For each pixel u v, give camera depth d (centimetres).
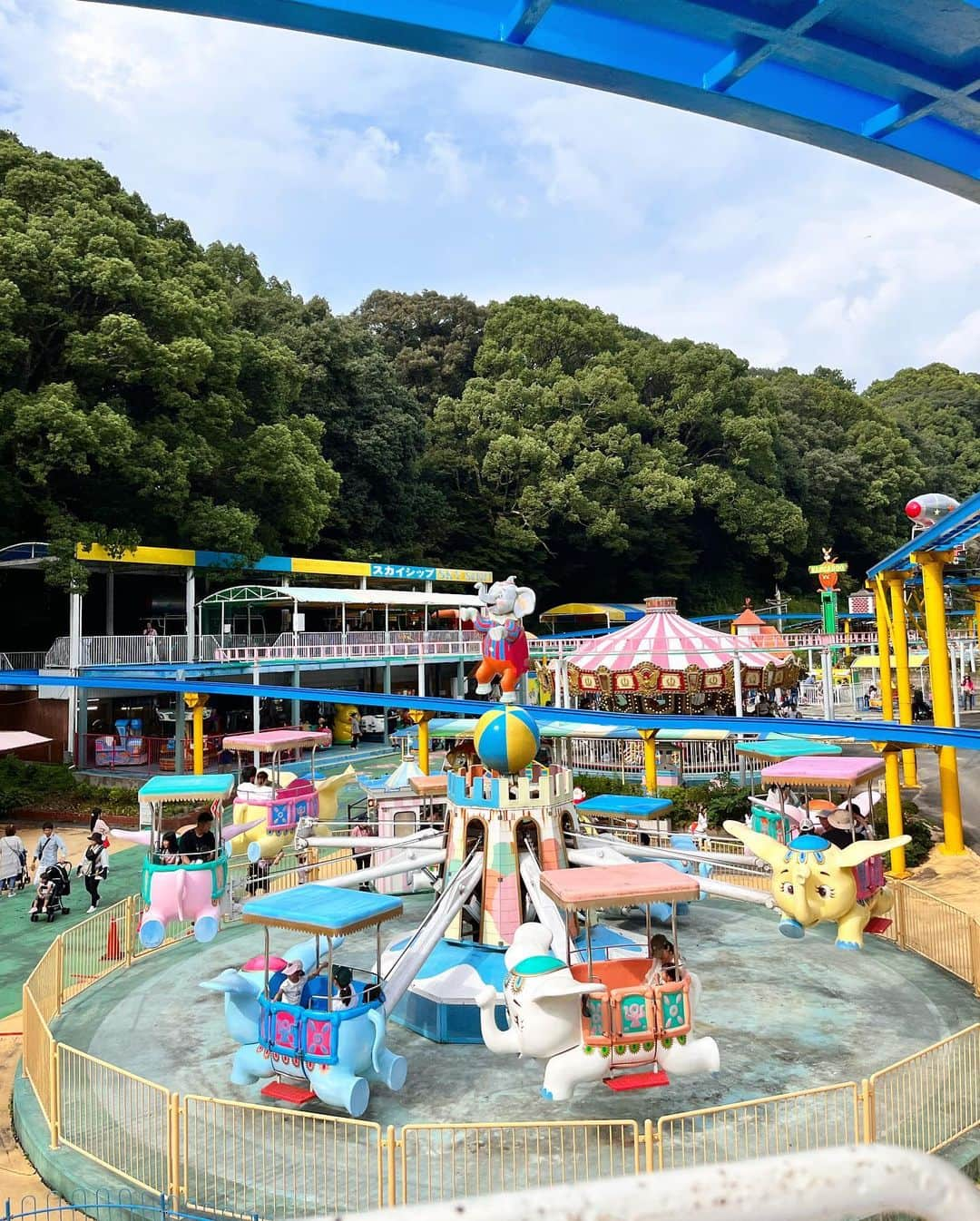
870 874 1387
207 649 3800
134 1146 1038
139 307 3897
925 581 2100
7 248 3512
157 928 1466
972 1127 997
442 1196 924
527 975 1060
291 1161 1003
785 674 3619
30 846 2653
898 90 610
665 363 7431
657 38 575
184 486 3881
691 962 1564
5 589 4375
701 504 7481
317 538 4997
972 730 1425
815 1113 1000
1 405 3459
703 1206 99
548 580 7050
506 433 6531
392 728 4597
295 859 2256
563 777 1507
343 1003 1120
